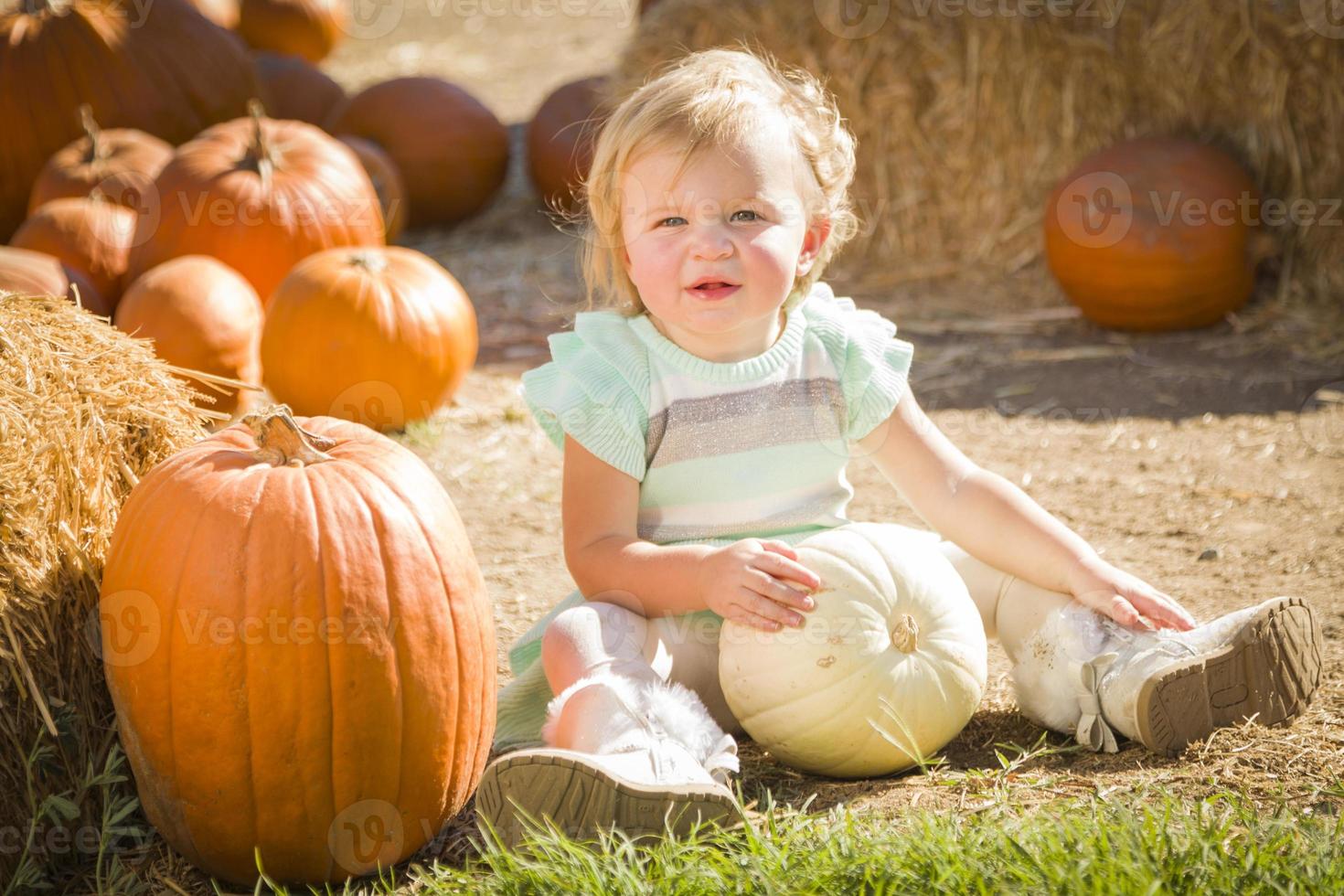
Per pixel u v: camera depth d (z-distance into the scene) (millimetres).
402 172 7855
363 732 2154
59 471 2348
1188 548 3756
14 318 2504
